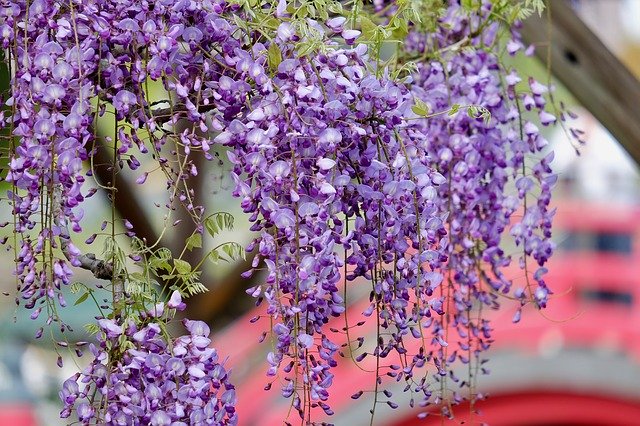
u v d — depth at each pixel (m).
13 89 2.17
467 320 2.49
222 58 2.23
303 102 2.19
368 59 2.33
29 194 2.18
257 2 2.26
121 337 2.19
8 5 2.18
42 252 2.17
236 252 2.26
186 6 2.21
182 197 2.22
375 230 2.23
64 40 2.19
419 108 2.29
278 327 2.17
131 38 2.18
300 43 2.21
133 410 2.18
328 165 2.16
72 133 2.15
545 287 2.48
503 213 2.48
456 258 2.48
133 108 2.20
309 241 2.17
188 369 2.20
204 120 2.21
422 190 2.26
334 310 2.20
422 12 2.56
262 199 2.17
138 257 2.25
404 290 2.26
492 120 2.51
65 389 2.20
